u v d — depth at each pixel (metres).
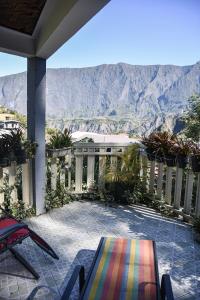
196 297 2.46
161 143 4.20
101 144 4.70
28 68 3.83
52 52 3.45
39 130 3.93
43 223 3.86
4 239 2.42
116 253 2.37
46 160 4.34
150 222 3.97
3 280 2.61
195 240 3.46
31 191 4.07
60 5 2.43
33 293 2.44
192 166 3.66
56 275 2.70
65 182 4.75
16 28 3.34
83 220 4.00
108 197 4.69
